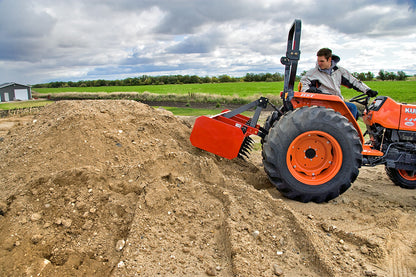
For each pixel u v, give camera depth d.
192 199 3.27
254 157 6.29
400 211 3.74
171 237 2.77
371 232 3.27
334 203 4.04
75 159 3.67
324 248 2.79
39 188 3.12
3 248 2.51
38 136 4.18
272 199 3.35
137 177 3.44
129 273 2.35
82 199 3.01
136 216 2.85
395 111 4.42
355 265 2.66
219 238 2.82
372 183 5.21
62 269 2.42
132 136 4.29
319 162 3.99
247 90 41.53
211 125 4.21
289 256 2.70
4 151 4.17
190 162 3.85
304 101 4.12
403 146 4.42
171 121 5.34
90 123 4.26
